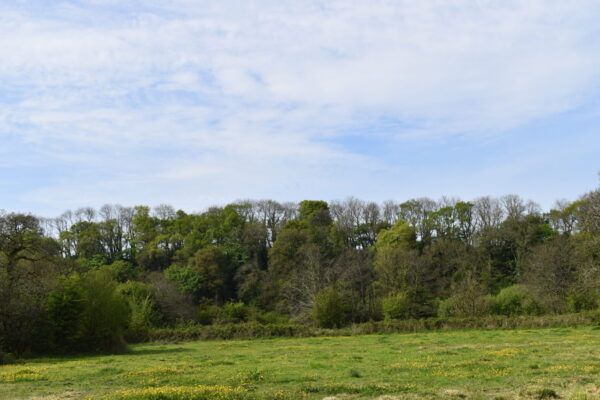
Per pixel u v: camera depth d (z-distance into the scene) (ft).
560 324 155.94
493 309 205.05
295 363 83.82
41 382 67.56
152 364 90.38
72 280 137.80
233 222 344.28
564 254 215.72
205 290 285.64
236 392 52.44
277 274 298.15
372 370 71.05
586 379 57.11
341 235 337.72
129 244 348.38
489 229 303.48
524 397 48.29
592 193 167.94
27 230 141.90
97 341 134.10
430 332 160.66
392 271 252.83
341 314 195.62
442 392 52.13
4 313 122.72
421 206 365.40
